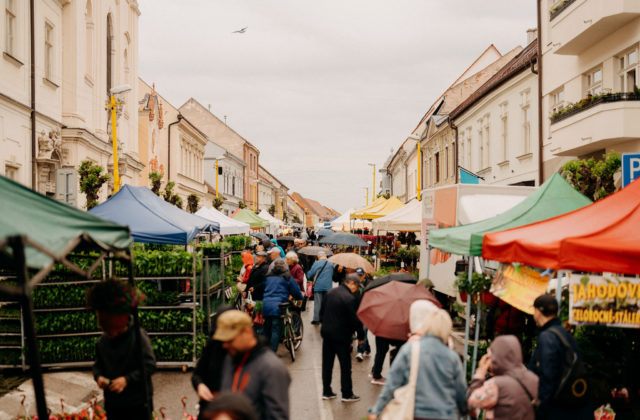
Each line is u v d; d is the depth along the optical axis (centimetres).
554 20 1889
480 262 1282
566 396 517
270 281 1065
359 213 3016
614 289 587
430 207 1588
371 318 743
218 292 1352
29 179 1972
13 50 1886
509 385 479
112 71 2927
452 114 3491
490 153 2877
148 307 1066
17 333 1023
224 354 482
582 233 608
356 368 1103
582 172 1334
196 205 3884
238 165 7406
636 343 706
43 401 401
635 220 616
